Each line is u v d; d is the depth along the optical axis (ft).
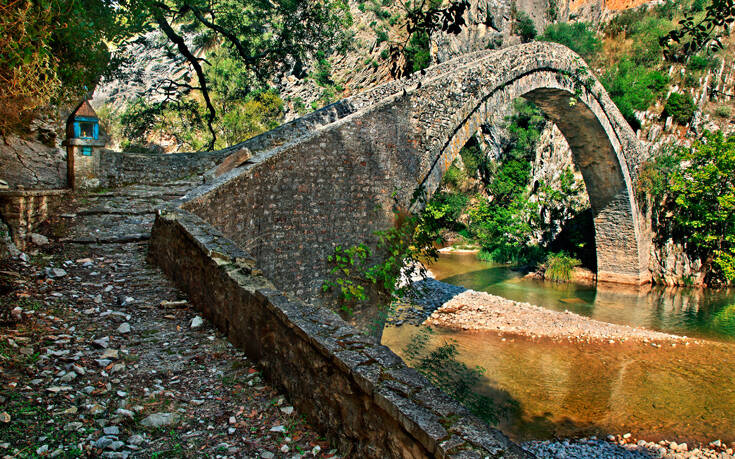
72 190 31.76
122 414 10.69
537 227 91.04
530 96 53.88
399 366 10.11
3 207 22.24
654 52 104.22
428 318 49.80
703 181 68.95
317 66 134.62
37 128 33.60
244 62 65.05
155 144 110.63
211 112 65.57
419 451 8.02
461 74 36.58
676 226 74.23
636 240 71.46
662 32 106.63
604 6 132.05
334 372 10.34
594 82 57.11
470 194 117.60
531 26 116.37
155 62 156.97
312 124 42.96
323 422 10.64
